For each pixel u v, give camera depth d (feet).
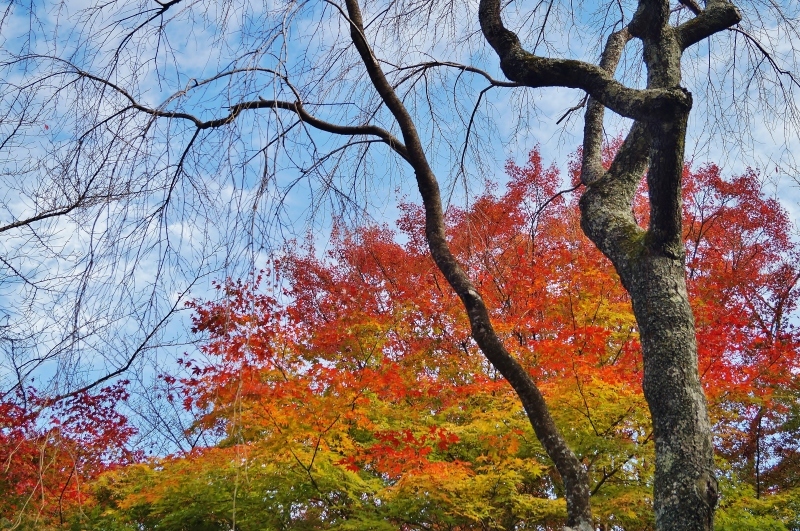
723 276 46.16
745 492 31.83
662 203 12.47
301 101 16.15
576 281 34.65
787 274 48.16
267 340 27.32
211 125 15.48
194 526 30.04
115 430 27.68
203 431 34.22
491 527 31.12
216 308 14.93
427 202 16.97
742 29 18.93
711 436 11.71
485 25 15.11
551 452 14.93
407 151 17.01
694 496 11.16
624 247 13.46
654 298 12.55
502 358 15.35
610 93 12.99
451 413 35.06
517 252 38.40
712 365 29.32
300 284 36.78
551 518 31.86
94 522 29.53
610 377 27.63
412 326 38.81
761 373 34.09
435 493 28.17
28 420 18.88
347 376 27.63
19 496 22.41
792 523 34.09
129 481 33.04
